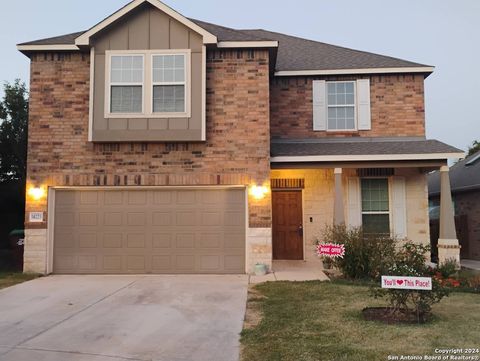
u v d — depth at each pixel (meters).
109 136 10.88
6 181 17.12
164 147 11.06
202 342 5.71
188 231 11.06
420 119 13.30
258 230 10.89
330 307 7.28
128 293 8.62
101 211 11.14
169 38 11.05
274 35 16.88
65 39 11.55
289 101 13.51
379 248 9.85
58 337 5.97
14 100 17.08
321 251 10.05
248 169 11.02
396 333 5.81
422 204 12.89
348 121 13.47
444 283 9.30
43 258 10.91
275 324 6.36
